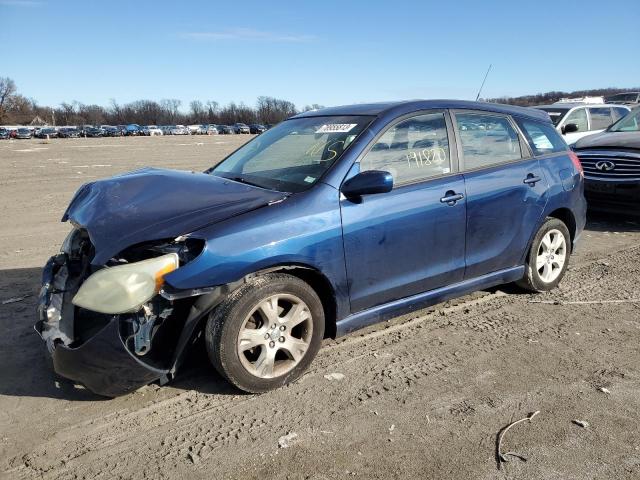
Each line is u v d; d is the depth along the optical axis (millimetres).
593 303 5078
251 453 2969
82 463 2910
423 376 3766
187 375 3789
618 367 3867
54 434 3160
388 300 4086
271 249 3393
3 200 11422
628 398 3463
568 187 5250
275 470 2834
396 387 3625
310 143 4293
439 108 4508
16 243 7633
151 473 2826
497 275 4805
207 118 124188
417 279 4184
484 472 2797
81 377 3201
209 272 3211
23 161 21734
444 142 4426
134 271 3068
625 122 9180
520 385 3637
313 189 3701
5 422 3279
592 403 3408
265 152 4562
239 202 3580
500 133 4863
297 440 3070
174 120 123562
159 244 3309
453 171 4406
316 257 3586
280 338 3557
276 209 3518
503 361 3973
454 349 4168
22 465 2902
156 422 3264
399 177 4086
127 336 3133
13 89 121812
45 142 44125
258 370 3488
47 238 7949
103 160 22188
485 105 4895
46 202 11164
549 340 4305
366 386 3643
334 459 2912
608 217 9141
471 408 3373
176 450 3006
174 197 3693
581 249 7070
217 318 3334
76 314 3455
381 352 4133
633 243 7363
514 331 4480
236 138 56188
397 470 2820
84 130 77438
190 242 3287
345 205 3740
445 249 4301
